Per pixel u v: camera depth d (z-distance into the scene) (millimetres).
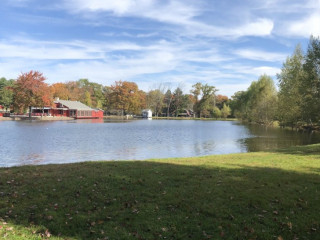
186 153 19109
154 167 9711
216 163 10703
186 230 5125
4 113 73625
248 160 11648
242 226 5262
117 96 101062
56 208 6074
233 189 7195
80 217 5629
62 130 36875
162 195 6824
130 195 6840
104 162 10945
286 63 45531
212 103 114312
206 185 7539
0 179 8078
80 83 127438
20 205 6211
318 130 39781
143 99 113438
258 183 7715
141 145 22984
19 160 15625
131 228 5191
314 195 6789
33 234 4949
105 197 6699
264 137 31188
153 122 69000
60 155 17516
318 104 28984
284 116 45094
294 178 8242
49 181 7852
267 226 5266
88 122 61562
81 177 8227
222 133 36406
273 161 11352
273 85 61312
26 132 32719
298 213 5812
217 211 5887
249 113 69000
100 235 4934
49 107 78250
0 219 5520
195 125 56812
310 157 12656
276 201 6402
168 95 120812
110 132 35188
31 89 66312
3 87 81250
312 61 28766
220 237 4855
